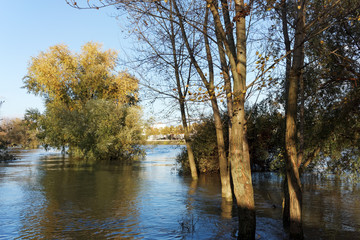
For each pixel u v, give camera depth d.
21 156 42.03
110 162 32.72
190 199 13.12
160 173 22.73
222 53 8.98
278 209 11.18
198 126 21.25
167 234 8.38
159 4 7.16
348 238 7.85
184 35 11.89
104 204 12.14
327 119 11.55
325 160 13.03
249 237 7.28
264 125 20.48
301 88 9.15
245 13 7.31
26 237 8.09
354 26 10.21
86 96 43.28
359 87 10.18
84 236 8.20
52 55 41.94
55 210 11.16
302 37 7.75
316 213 10.34
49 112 41.03
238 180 7.47
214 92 7.57
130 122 37.47
